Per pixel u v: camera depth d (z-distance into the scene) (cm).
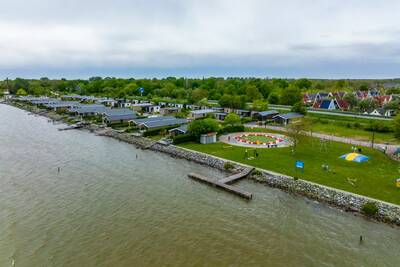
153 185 4325
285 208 3581
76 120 9931
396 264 2556
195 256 2656
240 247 2794
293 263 2572
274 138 6981
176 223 3228
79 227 3117
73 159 5578
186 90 16150
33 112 12219
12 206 3559
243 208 3594
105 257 2631
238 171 4772
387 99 12669
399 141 6334
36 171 4831
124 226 3152
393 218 3175
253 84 16000
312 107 12038
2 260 2580
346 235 2989
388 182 4088
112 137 7688
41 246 2781
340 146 6100
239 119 7988
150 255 2664
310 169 4666
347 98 11731
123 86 19325
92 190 4097
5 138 7256
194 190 4153
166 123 8106
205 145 6378
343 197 3653
